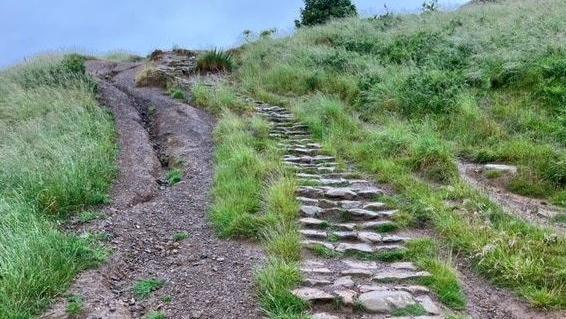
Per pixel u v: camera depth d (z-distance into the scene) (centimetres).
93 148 816
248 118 1017
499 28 1180
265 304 426
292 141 892
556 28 1074
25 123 973
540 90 898
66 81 1228
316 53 1376
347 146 848
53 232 527
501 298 454
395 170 724
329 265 497
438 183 700
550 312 427
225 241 569
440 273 470
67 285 454
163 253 558
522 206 626
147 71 1495
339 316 414
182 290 473
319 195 657
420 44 1256
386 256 518
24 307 415
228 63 1530
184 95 1285
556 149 733
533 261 475
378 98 1031
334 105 1007
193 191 723
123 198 703
